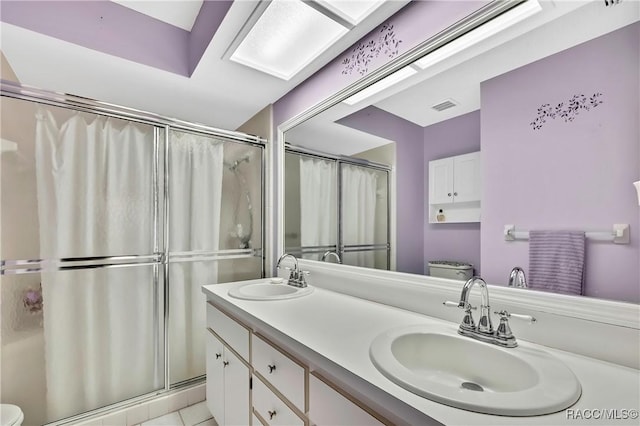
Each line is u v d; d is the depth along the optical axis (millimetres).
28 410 1529
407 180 1384
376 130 1528
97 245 1719
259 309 1364
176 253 2008
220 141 2227
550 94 930
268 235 2426
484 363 923
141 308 1864
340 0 1314
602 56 827
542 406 610
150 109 2488
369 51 1508
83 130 1685
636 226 773
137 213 1854
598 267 843
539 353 873
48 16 1510
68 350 1633
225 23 1500
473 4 1067
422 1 1243
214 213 2184
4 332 1484
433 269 1276
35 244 1551
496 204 1069
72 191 1648
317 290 1808
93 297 1708
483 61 1093
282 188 2279
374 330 1093
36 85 2025
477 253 1126
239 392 1431
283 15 1434
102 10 1686
